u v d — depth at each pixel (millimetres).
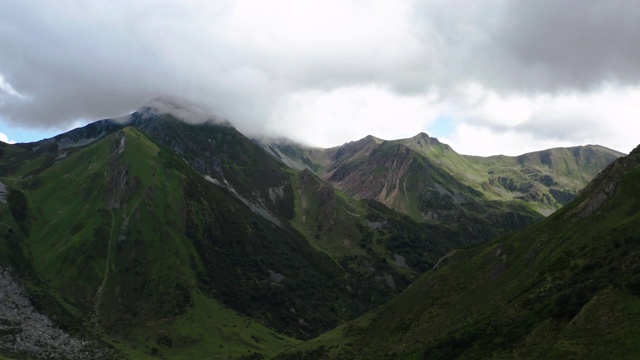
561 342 117562
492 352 134750
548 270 161125
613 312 115688
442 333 176375
